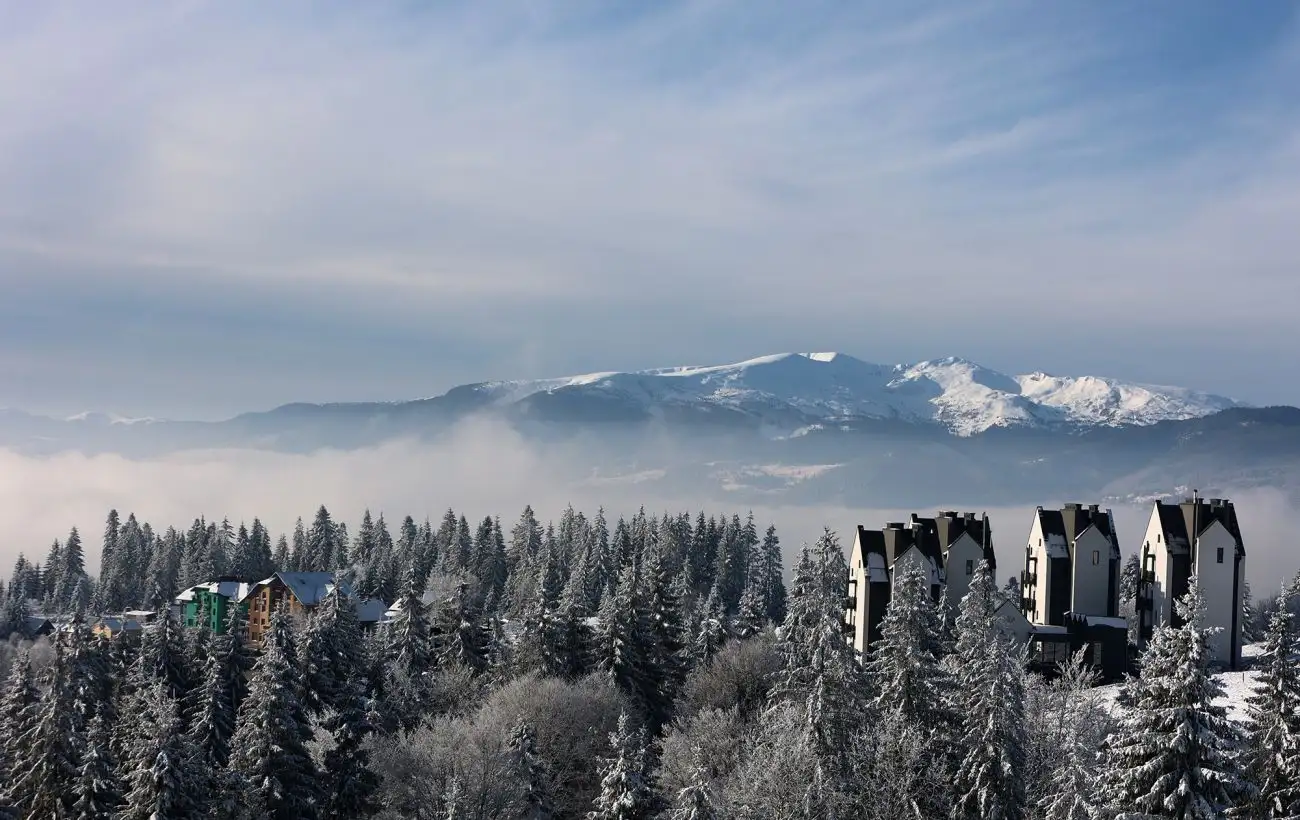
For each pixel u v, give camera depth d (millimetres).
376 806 63750
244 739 59000
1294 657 45562
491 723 72125
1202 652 38719
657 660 93938
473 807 59625
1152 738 39062
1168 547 100438
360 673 87812
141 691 71188
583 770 75500
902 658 59000
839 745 51469
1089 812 40406
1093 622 95938
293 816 58281
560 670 92312
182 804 50938
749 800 50688
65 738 58188
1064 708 54656
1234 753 39312
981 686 51312
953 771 54344
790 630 83375
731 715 74875
